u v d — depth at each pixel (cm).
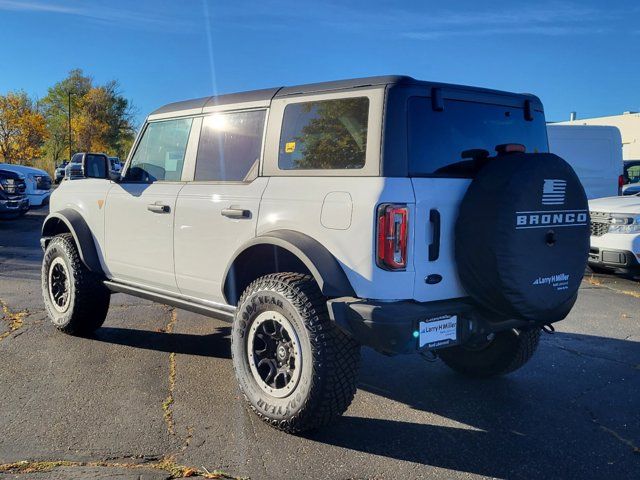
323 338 352
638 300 787
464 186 374
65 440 352
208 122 471
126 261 521
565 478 326
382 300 347
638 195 987
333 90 385
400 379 482
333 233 361
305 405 354
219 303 450
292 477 320
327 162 380
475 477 325
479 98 406
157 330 600
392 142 352
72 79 6838
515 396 448
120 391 432
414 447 359
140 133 536
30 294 746
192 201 456
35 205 1722
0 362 489
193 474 317
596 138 1352
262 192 408
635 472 334
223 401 419
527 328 412
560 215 370
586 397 448
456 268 371
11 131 5028
